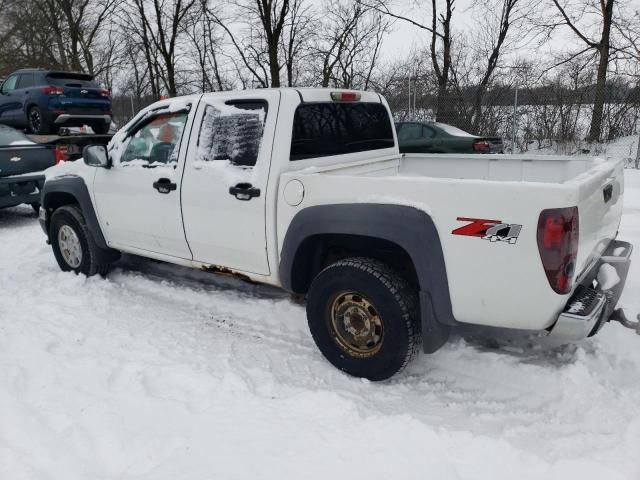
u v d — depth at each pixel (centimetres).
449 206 270
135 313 427
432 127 1123
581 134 1348
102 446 256
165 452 251
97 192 462
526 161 419
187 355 349
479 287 270
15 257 618
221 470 236
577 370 301
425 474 231
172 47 2177
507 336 360
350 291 311
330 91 376
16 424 271
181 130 395
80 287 485
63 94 1259
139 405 290
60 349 358
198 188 374
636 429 254
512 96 1376
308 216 317
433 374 327
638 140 1220
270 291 466
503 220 256
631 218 684
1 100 1355
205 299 453
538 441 256
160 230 415
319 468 236
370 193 296
